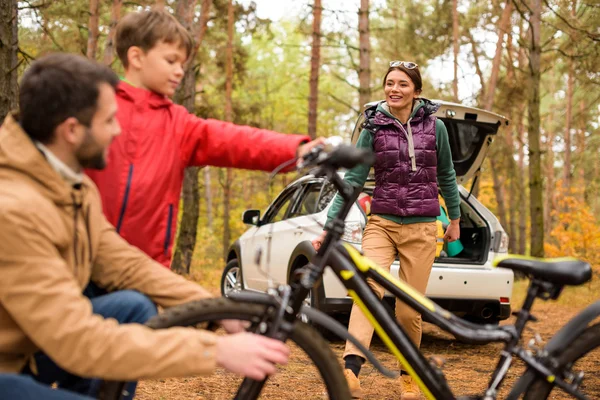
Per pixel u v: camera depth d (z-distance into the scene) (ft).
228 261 27.14
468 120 18.25
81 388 7.88
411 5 71.97
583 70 46.50
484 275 19.06
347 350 12.57
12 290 6.21
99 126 6.82
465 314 20.27
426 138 13.29
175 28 8.59
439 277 18.80
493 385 8.27
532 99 43.14
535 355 8.34
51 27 45.55
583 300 32.22
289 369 15.56
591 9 44.65
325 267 8.09
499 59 58.13
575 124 105.91
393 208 13.23
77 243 7.10
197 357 6.44
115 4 37.22
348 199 8.03
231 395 12.95
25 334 6.76
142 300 7.66
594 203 88.84
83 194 7.27
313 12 51.90
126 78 8.81
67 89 6.61
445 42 71.82
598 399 12.32
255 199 102.78
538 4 43.57
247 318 7.58
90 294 8.29
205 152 8.89
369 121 13.42
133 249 8.25
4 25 16.37
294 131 114.93
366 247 13.38
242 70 66.74
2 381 6.26
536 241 42.47
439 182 13.92
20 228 6.24
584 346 8.25
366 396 13.60
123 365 6.31
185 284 8.21
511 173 63.36
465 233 20.21
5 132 6.72
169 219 8.84
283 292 7.72
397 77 13.17
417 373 8.05
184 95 43.83
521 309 8.43
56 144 6.79
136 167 8.52
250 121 66.23
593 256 52.60
